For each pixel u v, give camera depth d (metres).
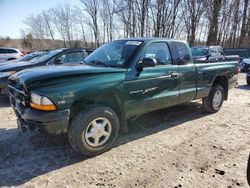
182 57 4.76
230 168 3.26
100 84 3.37
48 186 2.81
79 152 3.38
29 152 3.62
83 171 3.13
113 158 3.48
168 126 4.87
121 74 3.64
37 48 46.22
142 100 3.95
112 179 2.96
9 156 3.49
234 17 32.91
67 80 3.17
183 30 26.36
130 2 25.30
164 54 4.41
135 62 3.87
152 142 4.06
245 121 5.30
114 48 4.32
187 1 25.75
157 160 3.44
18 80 3.37
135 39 4.36
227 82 5.98
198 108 6.23
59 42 44.91
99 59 4.26
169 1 24.33
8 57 19.31
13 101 3.73
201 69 5.09
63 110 3.10
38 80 3.06
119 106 3.73
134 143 4.01
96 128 3.44
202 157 3.55
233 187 2.85
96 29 36.56
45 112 3.01
